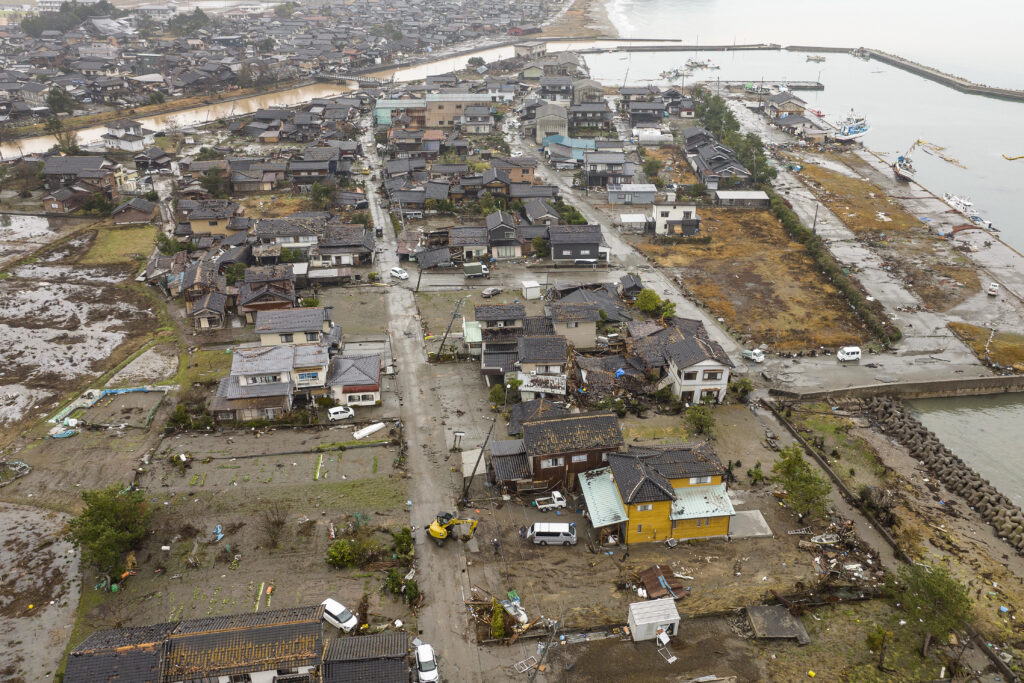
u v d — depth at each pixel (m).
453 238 78.81
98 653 28.12
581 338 58.41
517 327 57.41
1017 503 44.34
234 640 28.97
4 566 37.38
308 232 78.25
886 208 96.75
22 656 32.25
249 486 43.16
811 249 81.06
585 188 103.88
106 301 68.88
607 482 41.38
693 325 60.31
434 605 35.09
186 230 83.69
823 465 46.44
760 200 97.38
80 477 44.09
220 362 57.62
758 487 44.06
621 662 32.28
